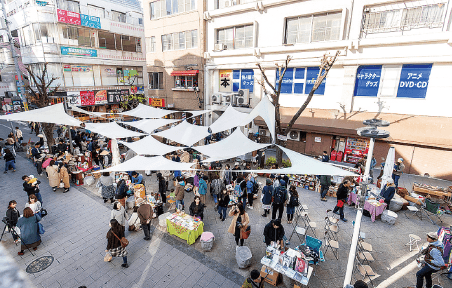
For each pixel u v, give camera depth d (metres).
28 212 7.34
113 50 27.94
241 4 17.53
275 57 16.91
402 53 12.88
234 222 7.62
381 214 9.50
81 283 6.36
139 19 31.45
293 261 5.95
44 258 7.26
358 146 15.13
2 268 6.83
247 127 18.80
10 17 25.48
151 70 24.20
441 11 11.87
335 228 7.90
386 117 13.69
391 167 10.01
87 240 8.16
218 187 10.28
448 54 11.83
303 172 5.76
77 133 18.19
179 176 11.70
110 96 28.00
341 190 9.16
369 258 6.65
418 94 13.05
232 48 19.14
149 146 11.19
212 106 20.61
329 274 6.74
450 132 12.00
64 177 11.62
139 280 6.49
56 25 23.27
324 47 14.80
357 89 14.70
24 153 18.05
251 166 14.98
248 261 6.94
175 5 21.14
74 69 24.95
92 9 26.67
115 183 11.75
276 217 9.80
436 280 6.54
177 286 6.31
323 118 15.41
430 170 13.14
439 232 7.22
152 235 8.55
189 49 20.97
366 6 13.52
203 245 7.64
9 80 34.31
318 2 14.73
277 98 12.56
